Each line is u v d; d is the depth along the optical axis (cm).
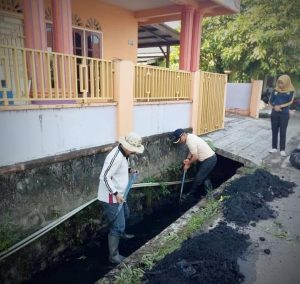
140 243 471
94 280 384
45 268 389
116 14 855
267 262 289
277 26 1294
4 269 336
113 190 337
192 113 723
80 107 421
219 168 693
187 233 342
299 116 1355
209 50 1528
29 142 361
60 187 405
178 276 255
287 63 1360
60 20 466
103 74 455
